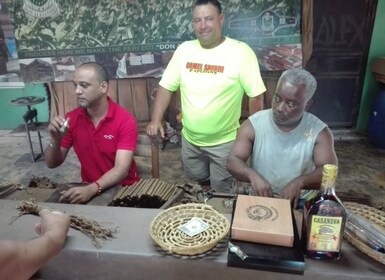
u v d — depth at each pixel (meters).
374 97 3.76
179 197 1.17
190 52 1.95
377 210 0.94
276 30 2.98
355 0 3.43
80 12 3.13
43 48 3.27
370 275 0.74
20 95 3.97
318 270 0.75
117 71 3.35
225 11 2.97
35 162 3.46
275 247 0.78
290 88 1.14
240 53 1.88
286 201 0.89
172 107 3.69
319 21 3.52
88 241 0.86
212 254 0.81
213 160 2.11
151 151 1.79
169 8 3.07
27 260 0.57
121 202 1.16
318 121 1.32
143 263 0.82
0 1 3.60
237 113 2.03
